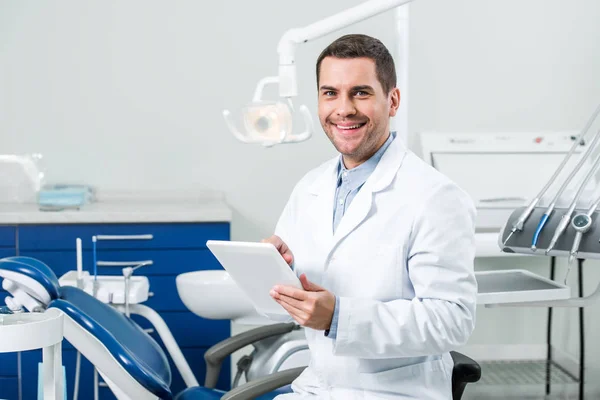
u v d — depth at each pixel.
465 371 1.88
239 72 3.82
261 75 3.83
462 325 1.72
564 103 3.99
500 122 3.96
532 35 3.93
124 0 3.73
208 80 3.81
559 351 3.96
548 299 2.16
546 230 2.26
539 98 3.97
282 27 3.82
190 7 3.77
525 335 4.08
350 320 1.65
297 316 1.65
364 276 1.82
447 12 3.87
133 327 2.40
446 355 1.90
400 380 1.80
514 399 3.55
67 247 3.26
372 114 1.79
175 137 3.82
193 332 3.35
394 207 1.83
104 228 3.28
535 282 2.29
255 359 2.57
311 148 3.89
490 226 3.64
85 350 2.02
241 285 1.88
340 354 1.69
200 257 3.32
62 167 3.78
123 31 3.75
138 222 3.29
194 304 2.78
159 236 3.30
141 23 3.75
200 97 3.81
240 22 3.80
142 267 3.30
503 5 3.90
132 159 3.81
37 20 3.71
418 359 1.84
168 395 2.06
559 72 3.97
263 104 1.90
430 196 1.79
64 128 3.77
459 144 3.79
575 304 2.26
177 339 3.34
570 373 3.76
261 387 1.89
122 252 3.29
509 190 3.70
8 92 3.73
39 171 3.64
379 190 1.84
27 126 3.75
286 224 2.13
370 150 1.90
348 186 1.94
